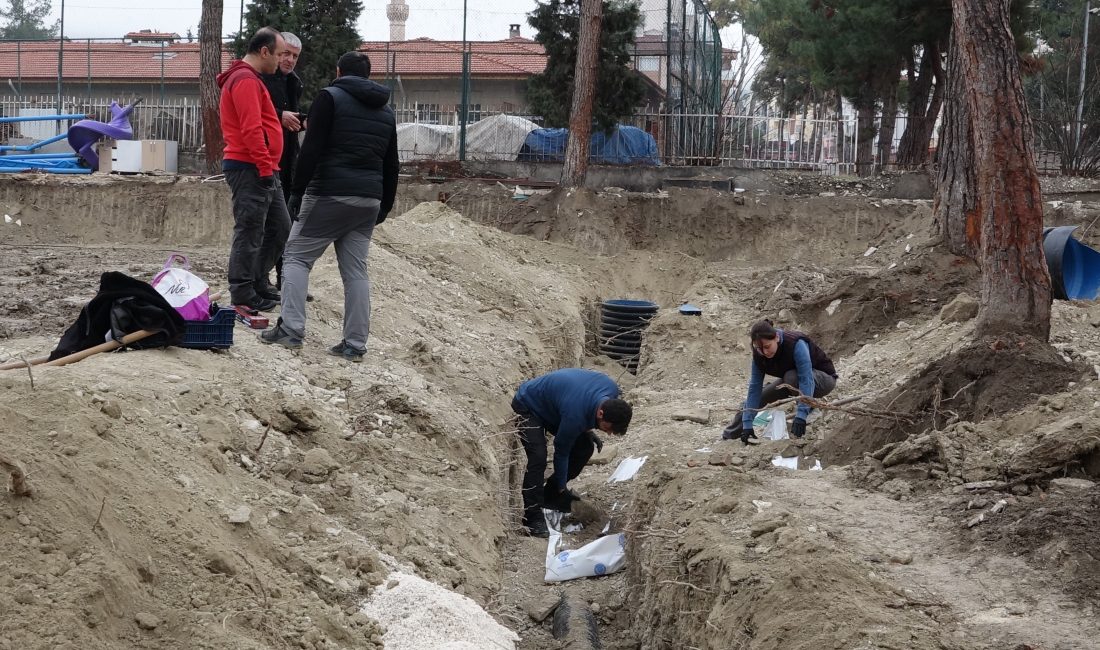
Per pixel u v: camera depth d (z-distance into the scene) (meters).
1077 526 4.75
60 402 4.40
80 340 5.84
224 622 3.85
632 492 7.82
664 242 18.16
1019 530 4.86
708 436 9.22
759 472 6.32
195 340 6.23
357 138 6.80
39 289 8.77
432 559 5.32
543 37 21.38
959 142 12.45
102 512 3.89
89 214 18.61
